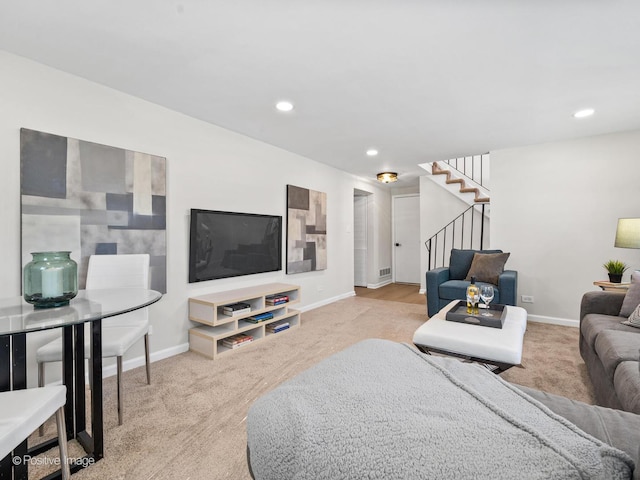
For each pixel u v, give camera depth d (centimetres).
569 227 362
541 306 377
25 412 106
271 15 160
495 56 196
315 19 163
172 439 163
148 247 257
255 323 310
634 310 214
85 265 221
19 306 145
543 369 242
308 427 75
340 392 90
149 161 258
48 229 205
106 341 177
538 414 80
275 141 367
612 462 63
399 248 698
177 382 225
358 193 623
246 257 344
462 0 149
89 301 155
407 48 188
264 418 86
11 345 137
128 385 221
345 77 222
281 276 397
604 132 337
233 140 333
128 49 189
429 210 578
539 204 377
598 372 191
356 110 279
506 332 201
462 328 210
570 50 190
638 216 330
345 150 405
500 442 65
